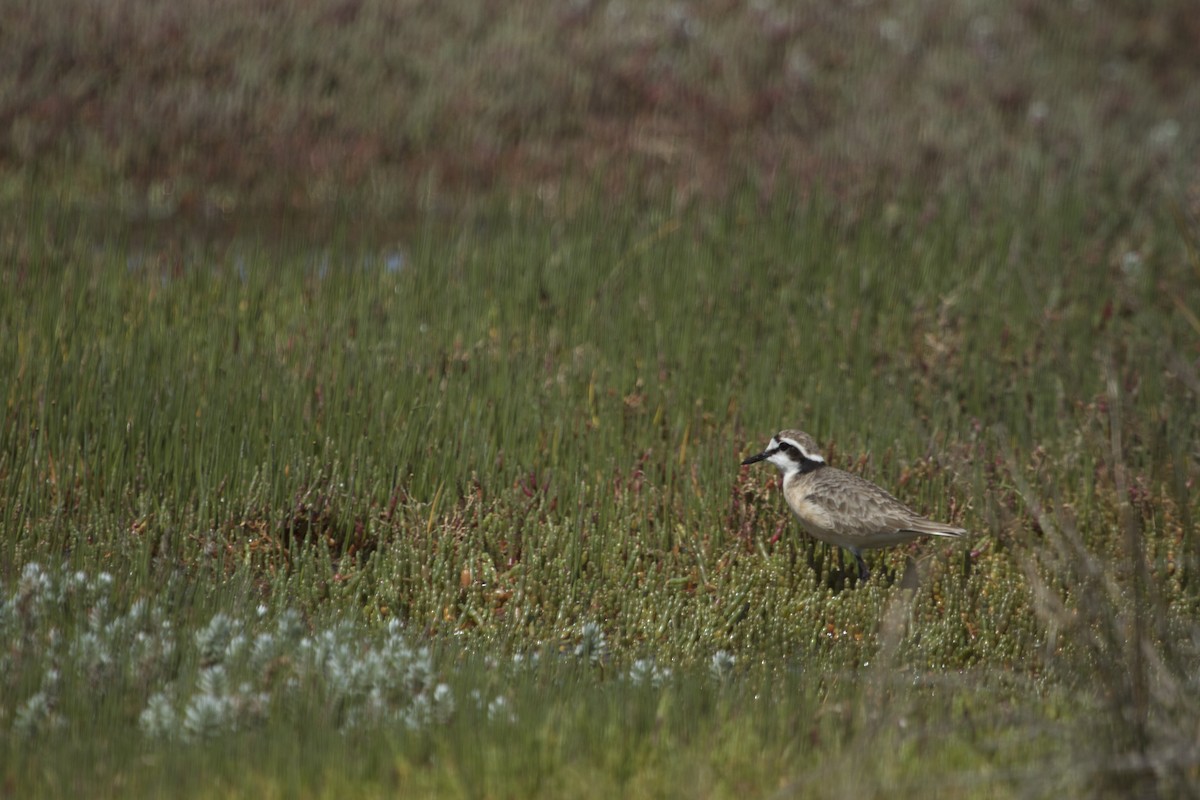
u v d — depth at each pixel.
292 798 8.09
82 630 10.26
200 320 16.69
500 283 18.97
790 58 32.69
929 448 14.71
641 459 14.66
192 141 26.77
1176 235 21.19
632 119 29.44
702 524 13.51
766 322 18.14
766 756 8.71
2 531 12.27
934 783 8.28
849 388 16.56
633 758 8.67
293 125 27.75
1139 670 8.88
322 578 12.31
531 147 27.84
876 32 34.81
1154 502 13.95
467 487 13.73
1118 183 23.91
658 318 18.12
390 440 14.22
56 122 26.33
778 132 29.00
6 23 29.00
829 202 23.09
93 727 8.96
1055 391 16.73
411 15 32.88
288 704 9.34
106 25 29.84
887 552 13.62
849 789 8.07
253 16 31.52
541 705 9.34
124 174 25.38
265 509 13.25
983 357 17.64
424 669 9.70
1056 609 10.81
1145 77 34.16
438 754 8.65
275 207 24.98
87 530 12.34
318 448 14.24
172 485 13.50
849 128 29.19
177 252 20.05
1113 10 37.88
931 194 23.56
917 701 9.77
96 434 13.65
